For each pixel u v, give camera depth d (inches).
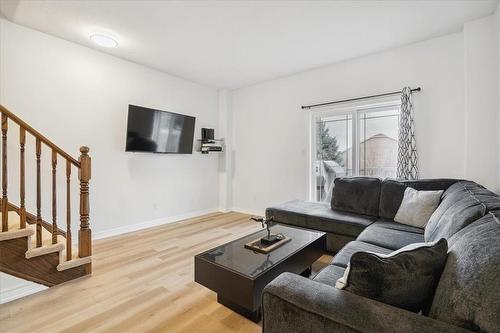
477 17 105.2
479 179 105.7
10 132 109.7
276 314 39.9
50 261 85.3
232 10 100.7
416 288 38.2
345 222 109.0
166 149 167.5
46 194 120.0
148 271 98.0
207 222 172.4
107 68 141.5
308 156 167.9
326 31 116.9
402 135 127.6
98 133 138.6
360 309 34.7
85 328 66.1
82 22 109.7
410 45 129.6
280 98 180.1
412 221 101.3
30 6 98.4
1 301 78.1
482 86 105.0
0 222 90.7
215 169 206.2
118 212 147.6
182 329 65.9
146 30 116.1
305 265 83.6
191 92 187.5
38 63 117.6
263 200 191.2
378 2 96.0
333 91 155.7
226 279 67.2
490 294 28.6
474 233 41.4
